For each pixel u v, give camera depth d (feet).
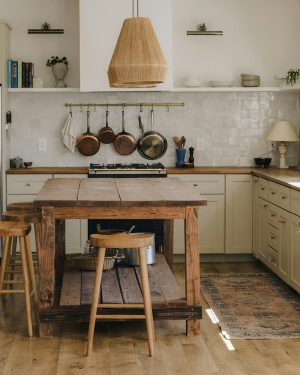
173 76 24.11
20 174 22.24
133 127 24.17
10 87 22.97
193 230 14.26
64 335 14.71
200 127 24.27
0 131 22.21
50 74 23.84
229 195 22.47
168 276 16.39
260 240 21.47
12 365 12.85
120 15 22.44
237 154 24.40
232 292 18.44
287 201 18.19
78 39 23.80
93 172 22.13
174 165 24.29
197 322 14.61
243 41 24.17
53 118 23.97
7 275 17.72
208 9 24.02
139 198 14.29
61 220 17.63
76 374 12.39
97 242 13.32
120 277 16.22
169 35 22.63
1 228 14.96
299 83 22.57
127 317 13.56
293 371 12.57
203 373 12.46
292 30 24.20
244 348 13.85
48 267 14.19
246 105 24.27
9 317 16.05
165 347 13.91
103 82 22.57
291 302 17.38
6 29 22.85
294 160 24.36
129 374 12.40
